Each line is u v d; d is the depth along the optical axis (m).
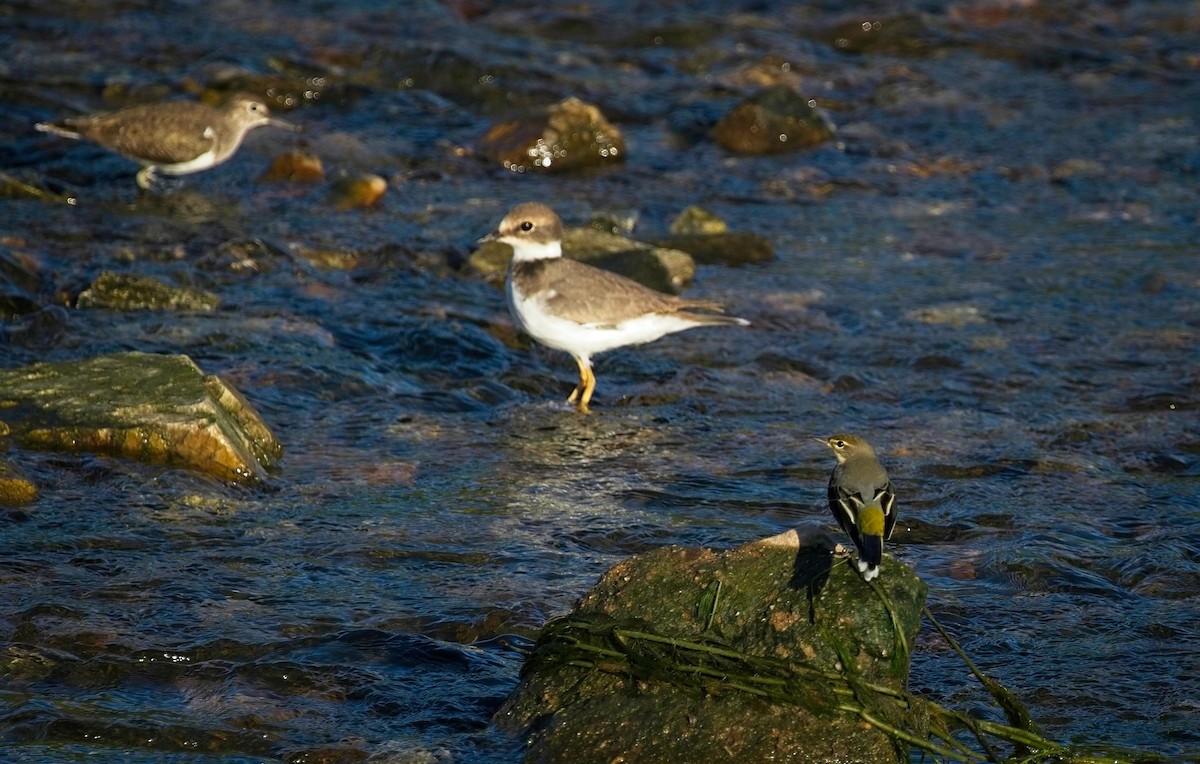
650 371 16.09
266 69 26.89
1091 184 23.45
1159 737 9.02
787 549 9.05
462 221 20.84
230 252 18.48
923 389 15.62
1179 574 11.27
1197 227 21.45
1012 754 8.77
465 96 26.80
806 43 30.81
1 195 20.64
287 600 10.51
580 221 20.72
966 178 23.81
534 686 8.93
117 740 8.77
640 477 13.19
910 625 8.70
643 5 32.59
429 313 17.30
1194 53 30.69
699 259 19.77
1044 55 30.36
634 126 25.83
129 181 21.89
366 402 14.70
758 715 8.35
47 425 12.65
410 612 10.40
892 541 11.98
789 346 16.84
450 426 14.30
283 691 9.38
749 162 24.33
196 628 10.04
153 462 12.50
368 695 9.34
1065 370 16.14
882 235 21.08
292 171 22.38
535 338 15.24
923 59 30.36
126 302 16.73
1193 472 13.55
